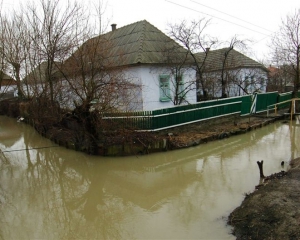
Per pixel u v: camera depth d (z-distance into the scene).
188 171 8.59
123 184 7.96
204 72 17.69
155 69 13.59
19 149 12.28
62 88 11.62
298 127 13.95
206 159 9.60
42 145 12.59
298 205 5.05
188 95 15.53
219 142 11.33
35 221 5.93
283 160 8.87
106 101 9.62
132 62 12.98
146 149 9.88
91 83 9.46
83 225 5.73
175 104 13.88
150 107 13.49
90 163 9.57
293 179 6.41
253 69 21.83
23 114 19.66
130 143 9.81
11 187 8.02
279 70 23.95
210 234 4.96
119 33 16.75
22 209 6.53
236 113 14.98
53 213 6.30
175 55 14.51
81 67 9.59
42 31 12.85
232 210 5.77
